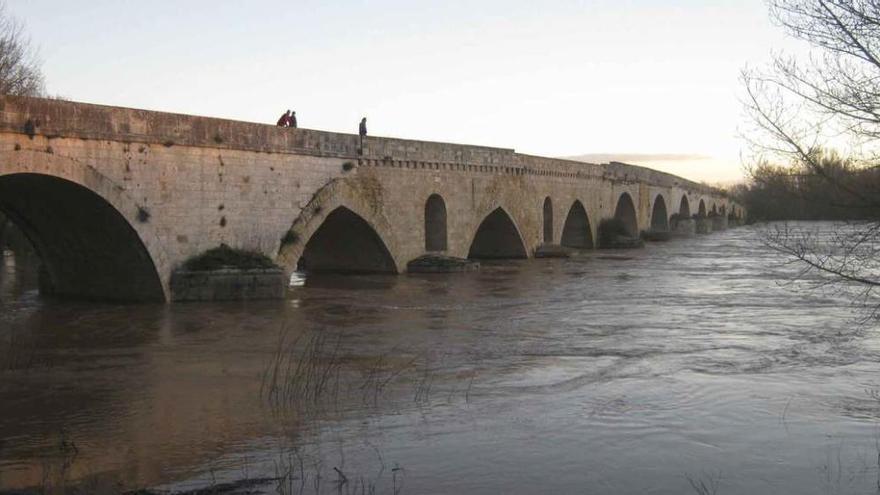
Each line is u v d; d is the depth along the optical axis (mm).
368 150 41938
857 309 30734
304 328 25812
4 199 28609
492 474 12102
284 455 12914
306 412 15547
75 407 15844
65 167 25406
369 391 17328
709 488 11602
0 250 55625
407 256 46031
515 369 19719
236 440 13719
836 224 13734
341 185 39750
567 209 69500
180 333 24562
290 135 36000
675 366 20156
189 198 30688
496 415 15375
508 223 58844
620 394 17094
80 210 28250
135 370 19344
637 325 27031
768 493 11414
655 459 12836
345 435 14031
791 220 14312
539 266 53406
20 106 23844
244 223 33406
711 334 25156
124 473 12008
